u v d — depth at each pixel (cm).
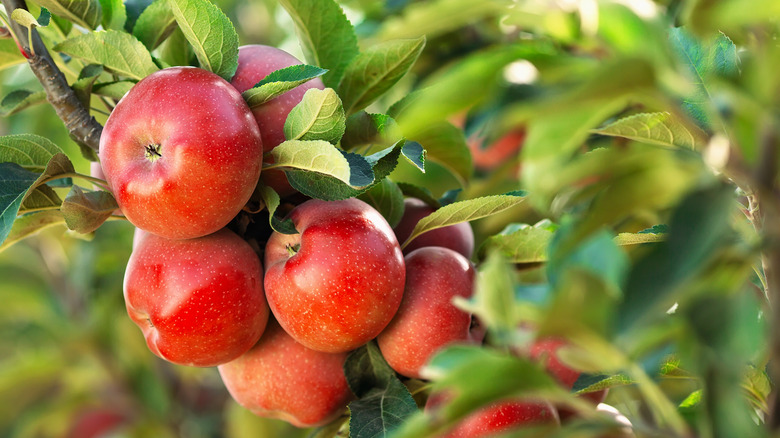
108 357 190
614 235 107
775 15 93
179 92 107
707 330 93
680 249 93
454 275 112
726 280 95
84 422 197
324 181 109
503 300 95
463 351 97
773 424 97
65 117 113
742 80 95
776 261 95
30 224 113
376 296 108
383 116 112
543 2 100
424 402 114
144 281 109
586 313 93
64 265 196
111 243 189
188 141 106
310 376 112
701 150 102
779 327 95
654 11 98
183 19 109
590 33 99
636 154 96
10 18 111
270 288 110
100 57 111
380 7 141
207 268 109
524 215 130
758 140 95
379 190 114
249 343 111
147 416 185
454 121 137
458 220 112
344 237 108
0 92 175
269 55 112
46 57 112
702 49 102
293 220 111
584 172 96
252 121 108
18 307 197
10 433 208
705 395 92
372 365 112
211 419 192
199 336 109
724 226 92
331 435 115
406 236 116
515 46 99
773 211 95
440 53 141
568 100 92
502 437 96
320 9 114
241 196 108
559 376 111
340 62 116
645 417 123
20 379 194
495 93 115
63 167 110
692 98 101
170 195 106
